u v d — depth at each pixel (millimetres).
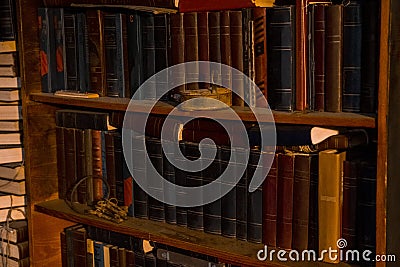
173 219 1566
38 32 1788
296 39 1279
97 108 1749
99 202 1687
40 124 1826
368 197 1239
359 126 1166
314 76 1283
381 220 1148
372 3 1188
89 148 1737
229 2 1375
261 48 1329
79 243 1789
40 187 1842
